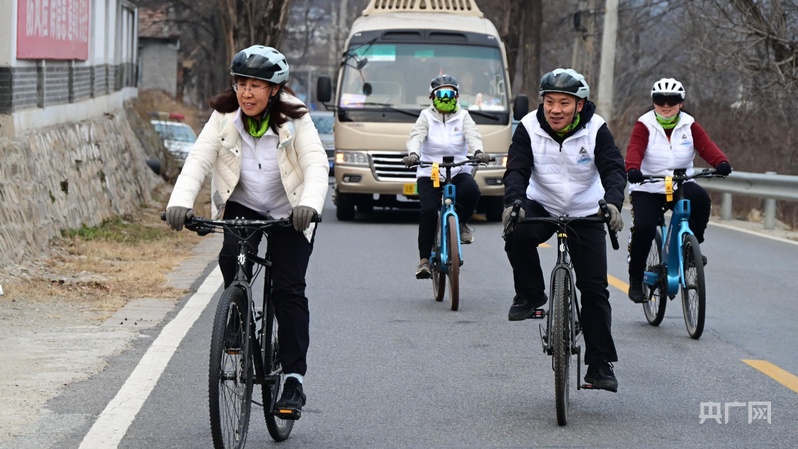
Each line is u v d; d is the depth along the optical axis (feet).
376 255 151.94
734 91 319.68
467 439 65.31
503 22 522.88
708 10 280.51
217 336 54.85
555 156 73.26
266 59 59.00
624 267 141.38
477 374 82.07
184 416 68.54
